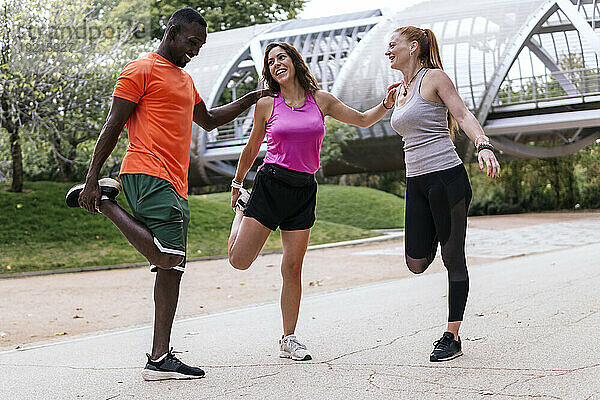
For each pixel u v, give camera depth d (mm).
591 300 5680
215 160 33094
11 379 3857
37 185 20078
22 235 16359
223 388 3299
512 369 3369
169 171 3531
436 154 3797
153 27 38375
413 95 3857
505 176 38344
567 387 2984
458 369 3430
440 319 5195
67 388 3531
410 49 3922
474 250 14664
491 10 29906
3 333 6496
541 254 12516
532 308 5434
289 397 3053
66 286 10938
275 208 3926
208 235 18875
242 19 40031
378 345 4238
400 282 8859
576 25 29203
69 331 6602
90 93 18672
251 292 9352
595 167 38062
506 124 29828
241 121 33594
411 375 3355
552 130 30844
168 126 3537
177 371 3555
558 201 37812
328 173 34812
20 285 11297
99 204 3453
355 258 14500
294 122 3895
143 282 11289
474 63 29281
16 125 18000
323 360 3861
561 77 33219
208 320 6211
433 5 31688
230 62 32969
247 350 4387
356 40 33031
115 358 4414
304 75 4020
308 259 14719
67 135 20156
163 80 3529
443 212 3783
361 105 31344
